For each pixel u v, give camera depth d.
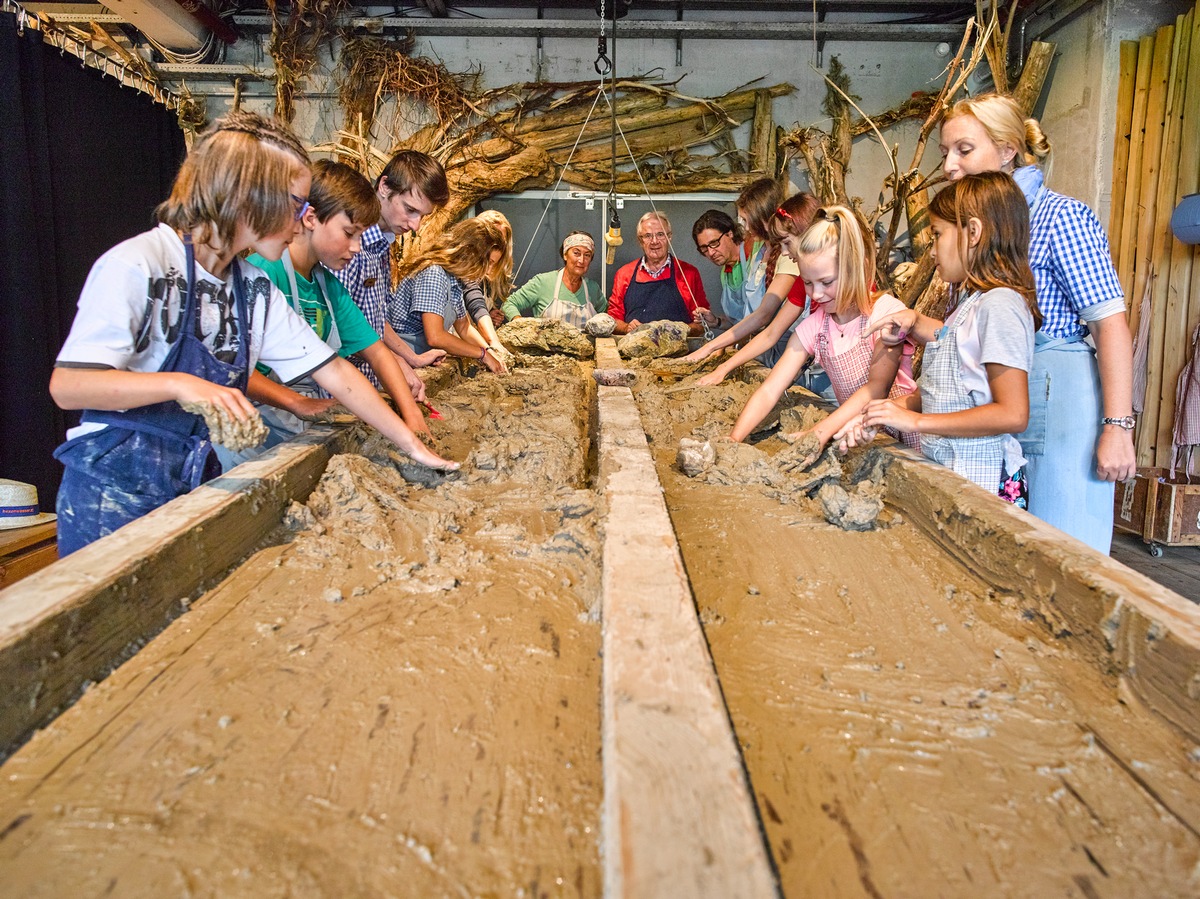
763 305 3.63
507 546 1.61
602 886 0.79
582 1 6.36
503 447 2.13
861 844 0.85
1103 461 1.98
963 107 2.16
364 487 1.77
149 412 1.68
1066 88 5.31
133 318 1.51
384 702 1.08
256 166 1.52
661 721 0.85
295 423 2.36
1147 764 0.98
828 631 1.30
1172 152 4.53
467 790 0.91
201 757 0.96
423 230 6.22
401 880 0.79
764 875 0.67
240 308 1.74
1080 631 1.21
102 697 1.07
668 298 5.13
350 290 2.83
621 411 2.54
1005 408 1.76
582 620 1.31
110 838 0.83
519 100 6.43
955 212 1.88
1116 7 4.80
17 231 4.55
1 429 4.63
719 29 6.30
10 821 0.85
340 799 0.90
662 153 6.54
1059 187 5.39
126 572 1.18
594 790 0.92
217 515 1.43
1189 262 4.49
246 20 6.39
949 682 1.15
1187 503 4.27
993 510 1.52
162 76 6.43
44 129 4.73
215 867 0.80
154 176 5.88
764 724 1.05
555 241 6.72
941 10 6.39
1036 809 0.90
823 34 6.37
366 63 6.31
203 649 1.20
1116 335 1.95
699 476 2.13
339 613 1.32
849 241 2.32
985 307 1.83
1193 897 0.79
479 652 1.20
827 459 2.08
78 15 5.96
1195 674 1.00
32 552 3.30
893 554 1.63
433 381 3.19
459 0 6.46
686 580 1.18
